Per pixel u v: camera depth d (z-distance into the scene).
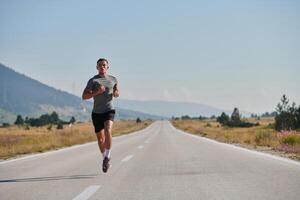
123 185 8.41
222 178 9.01
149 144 25.00
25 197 7.34
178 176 9.50
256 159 13.17
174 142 27.11
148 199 6.94
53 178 9.73
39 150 21.30
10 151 19.92
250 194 7.10
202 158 13.91
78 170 11.27
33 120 152.38
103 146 9.91
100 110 9.61
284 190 7.36
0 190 8.14
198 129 68.19
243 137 32.12
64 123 163.88
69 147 23.77
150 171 10.58
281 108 60.28
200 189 7.72
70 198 7.17
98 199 7.03
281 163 11.77
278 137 25.64
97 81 9.55
